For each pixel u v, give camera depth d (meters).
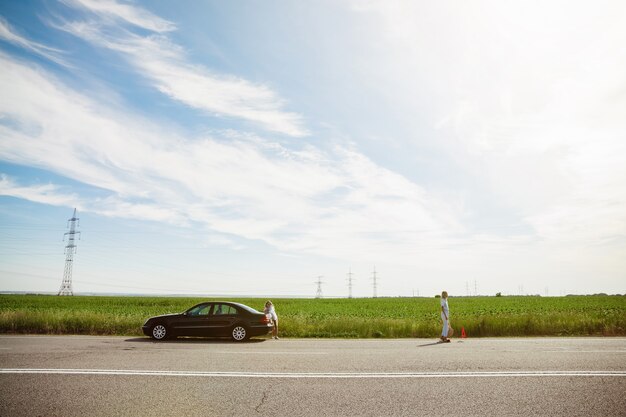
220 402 6.21
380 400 6.37
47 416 5.47
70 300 64.81
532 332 18.00
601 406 6.05
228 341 14.95
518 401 6.31
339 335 17.53
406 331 17.78
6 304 49.25
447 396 6.60
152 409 5.82
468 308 42.62
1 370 8.41
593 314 27.41
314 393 6.77
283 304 55.56
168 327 15.13
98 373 8.16
